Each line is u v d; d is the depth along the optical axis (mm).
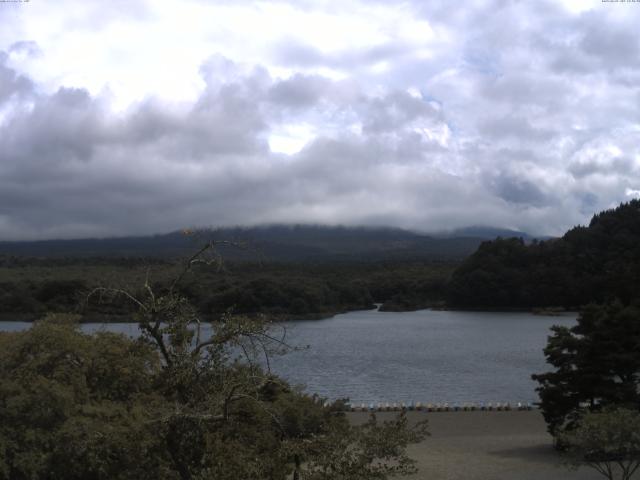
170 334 15484
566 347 32969
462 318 173625
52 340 17078
